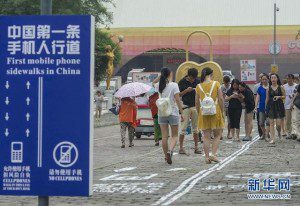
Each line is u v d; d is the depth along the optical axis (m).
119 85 92.00
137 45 113.75
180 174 18.78
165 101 21.36
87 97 9.02
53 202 14.02
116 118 62.66
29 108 9.10
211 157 21.81
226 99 32.66
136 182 17.12
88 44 8.96
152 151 28.39
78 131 9.05
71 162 9.09
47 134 9.09
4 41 9.08
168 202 13.70
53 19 8.99
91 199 14.38
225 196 14.38
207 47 111.56
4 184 9.19
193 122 25.66
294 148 27.80
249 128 32.72
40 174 9.13
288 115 33.91
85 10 61.25
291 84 33.84
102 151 28.61
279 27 109.62
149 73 65.19
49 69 9.04
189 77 25.81
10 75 9.10
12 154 9.17
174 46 112.81
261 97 32.62
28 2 46.38
